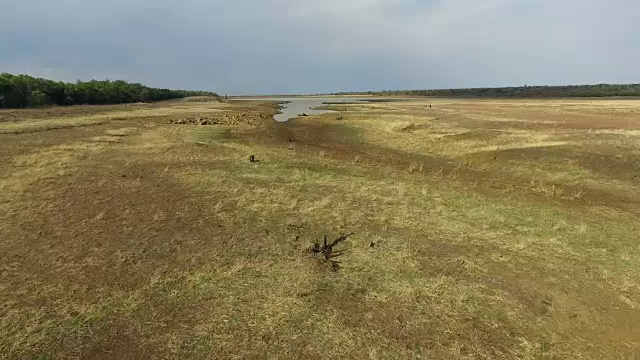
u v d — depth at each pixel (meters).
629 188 15.64
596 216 12.76
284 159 19.98
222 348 6.46
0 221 11.28
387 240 10.47
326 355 6.34
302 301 7.74
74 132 26.97
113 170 16.92
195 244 10.08
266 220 11.66
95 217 11.74
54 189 14.20
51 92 58.03
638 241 10.74
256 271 8.81
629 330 7.04
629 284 8.45
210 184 15.05
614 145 20.11
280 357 6.28
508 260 9.52
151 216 11.87
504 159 20.36
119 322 7.08
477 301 7.84
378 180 16.52
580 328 7.11
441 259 9.51
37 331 6.81
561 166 18.66
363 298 7.88
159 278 8.48
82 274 8.63
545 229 11.49
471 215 12.53
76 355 6.31
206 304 7.60
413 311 7.50
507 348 6.57
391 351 6.46
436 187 15.81
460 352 6.46
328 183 15.66
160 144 22.83
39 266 8.95
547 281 8.62
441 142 25.08
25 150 20.17
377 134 29.17
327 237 10.62
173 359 6.23
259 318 7.20
